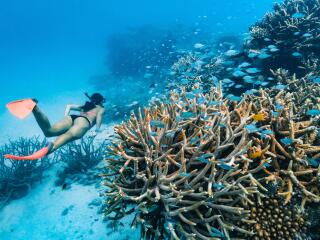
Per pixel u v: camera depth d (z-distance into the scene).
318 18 8.20
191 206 2.79
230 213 3.05
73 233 5.46
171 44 22.47
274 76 6.93
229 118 3.38
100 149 8.36
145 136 3.40
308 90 5.44
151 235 3.40
